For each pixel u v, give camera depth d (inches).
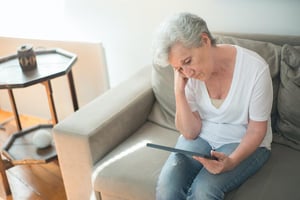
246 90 50.9
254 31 73.7
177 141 62.6
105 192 60.2
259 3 70.4
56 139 63.7
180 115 57.1
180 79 55.3
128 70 95.3
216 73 51.9
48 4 97.7
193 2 77.5
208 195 49.1
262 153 54.7
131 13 86.6
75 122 63.8
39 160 78.4
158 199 52.3
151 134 68.1
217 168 49.8
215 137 56.2
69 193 68.8
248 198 49.8
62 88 104.0
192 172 54.2
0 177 84.7
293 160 56.3
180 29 45.5
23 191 80.7
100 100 70.1
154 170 57.5
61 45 97.7
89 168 63.0
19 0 101.3
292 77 58.6
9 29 107.6
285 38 66.1
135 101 68.9
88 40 96.7
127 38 90.5
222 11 75.1
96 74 97.1
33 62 79.0
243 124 54.7
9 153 81.7
